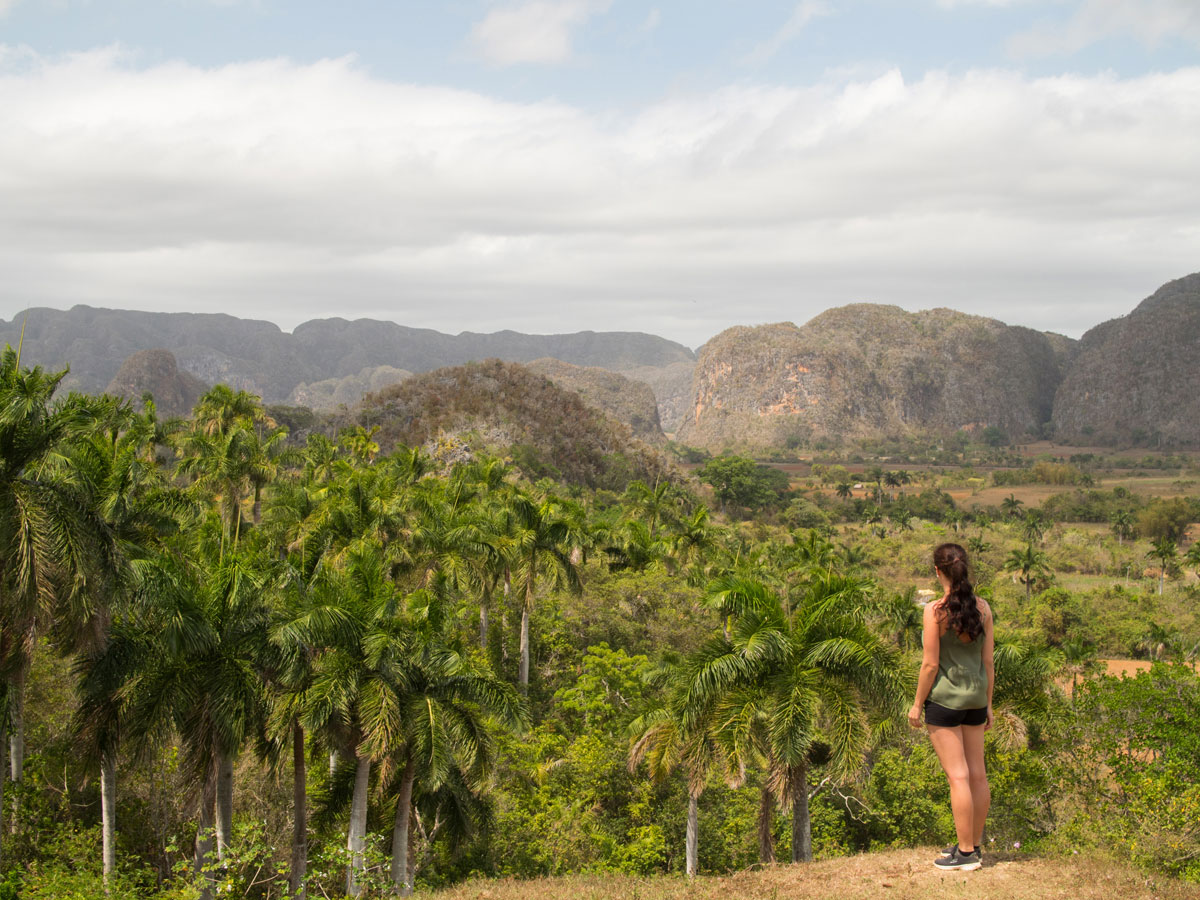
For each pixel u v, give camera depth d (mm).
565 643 42031
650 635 42500
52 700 23594
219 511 47031
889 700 16156
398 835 18891
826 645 16172
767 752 16594
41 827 21438
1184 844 14320
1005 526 140125
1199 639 65812
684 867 25062
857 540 124375
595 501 126312
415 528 38750
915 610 32781
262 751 18672
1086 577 112500
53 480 15891
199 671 17234
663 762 19312
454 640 20125
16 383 15039
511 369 173125
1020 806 21266
